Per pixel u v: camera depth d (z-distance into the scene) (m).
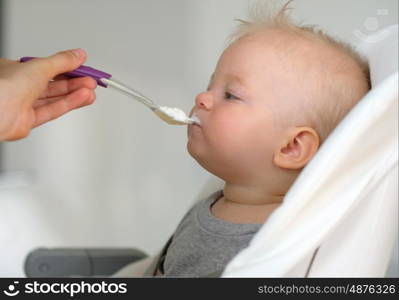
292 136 0.89
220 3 2.19
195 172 2.30
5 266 2.20
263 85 0.90
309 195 0.62
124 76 2.22
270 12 1.10
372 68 0.91
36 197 2.23
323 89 0.90
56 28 2.16
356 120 0.62
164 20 2.22
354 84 0.92
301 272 0.71
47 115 0.88
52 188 2.24
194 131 0.93
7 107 0.80
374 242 0.71
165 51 2.23
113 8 2.20
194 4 2.21
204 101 0.92
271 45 0.92
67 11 2.17
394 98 0.63
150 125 2.27
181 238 0.94
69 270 1.19
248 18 1.21
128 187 2.28
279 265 0.62
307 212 0.64
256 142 0.90
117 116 2.25
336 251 0.71
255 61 0.91
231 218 0.92
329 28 1.97
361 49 0.97
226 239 0.87
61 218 2.26
